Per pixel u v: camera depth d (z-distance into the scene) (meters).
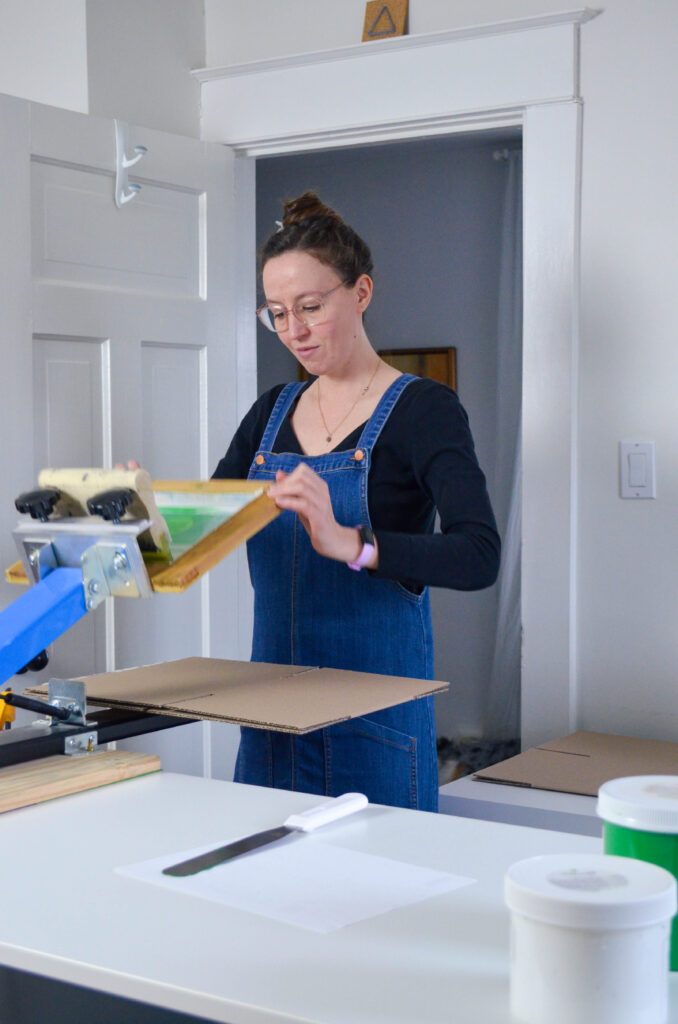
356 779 1.61
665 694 2.38
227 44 2.79
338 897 0.95
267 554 1.75
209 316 2.69
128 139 2.45
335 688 1.43
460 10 2.50
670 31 2.29
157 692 1.42
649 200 2.34
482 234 4.70
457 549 1.51
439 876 1.00
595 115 2.37
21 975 1.01
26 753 1.30
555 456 2.42
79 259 2.37
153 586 1.26
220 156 2.70
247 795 1.25
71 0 2.51
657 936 0.73
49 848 1.07
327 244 1.65
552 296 2.41
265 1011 0.75
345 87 2.60
